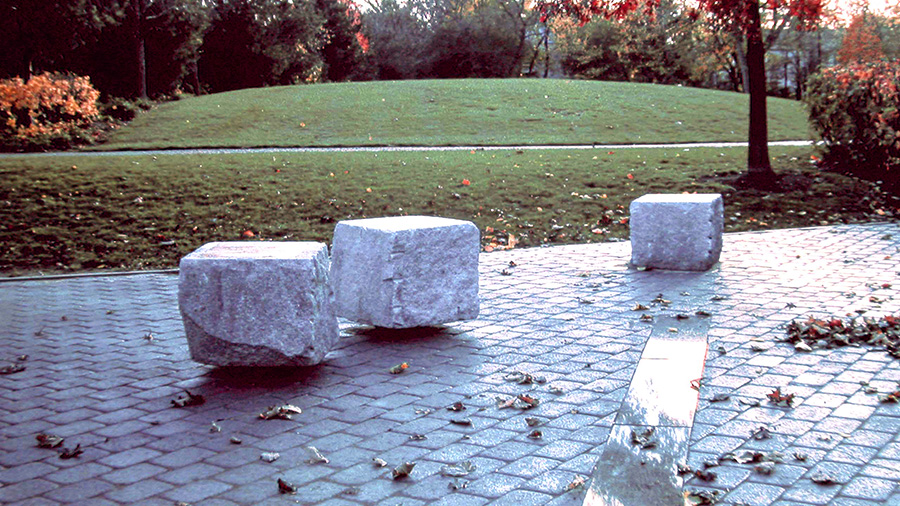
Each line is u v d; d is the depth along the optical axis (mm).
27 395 5504
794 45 54688
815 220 12906
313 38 53719
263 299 5594
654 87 33438
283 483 3871
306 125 24328
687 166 16500
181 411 5113
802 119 26578
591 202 13828
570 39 61906
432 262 6746
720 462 4055
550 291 8523
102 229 12320
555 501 3666
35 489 3967
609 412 4844
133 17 35469
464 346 6492
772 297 7805
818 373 5453
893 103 15047
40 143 20500
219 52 46906
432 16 77250
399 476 4000
